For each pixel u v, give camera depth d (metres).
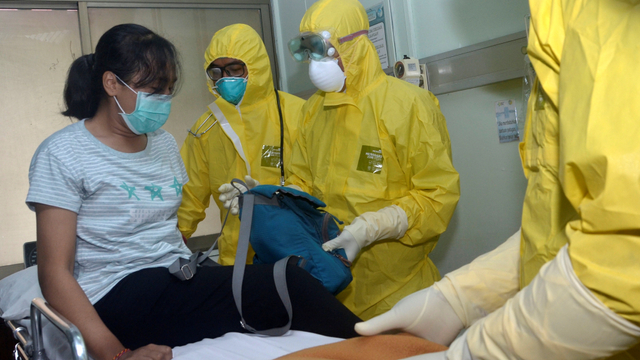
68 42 2.80
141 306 1.23
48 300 1.12
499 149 1.98
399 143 1.72
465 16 2.04
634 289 0.49
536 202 0.78
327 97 1.83
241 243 1.30
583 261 0.53
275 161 2.22
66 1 2.78
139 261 1.28
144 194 1.29
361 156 1.80
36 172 1.16
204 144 2.33
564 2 0.66
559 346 0.55
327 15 1.76
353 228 1.61
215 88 2.22
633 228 0.49
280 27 3.27
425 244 1.87
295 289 1.19
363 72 1.84
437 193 1.68
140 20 2.95
